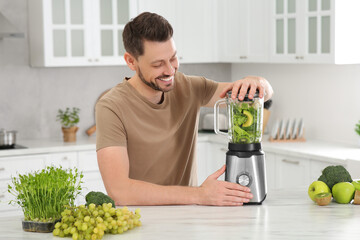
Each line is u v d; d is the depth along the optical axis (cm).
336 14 428
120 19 524
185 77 268
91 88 560
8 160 465
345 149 443
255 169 221
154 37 222
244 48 525
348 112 474
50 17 497
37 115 543
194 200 222
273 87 555
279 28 484
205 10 556
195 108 268
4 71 529
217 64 606
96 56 516
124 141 239
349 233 182
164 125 254
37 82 540
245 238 178
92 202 192
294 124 500
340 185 222
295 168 445
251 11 513
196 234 183
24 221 191
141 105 247
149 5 534
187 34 551
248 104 219
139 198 223
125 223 184
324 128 499
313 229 186
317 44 446
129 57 237
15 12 529
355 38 437
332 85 487
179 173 266
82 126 559
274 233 183
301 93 521
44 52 499
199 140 534
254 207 218
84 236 181
